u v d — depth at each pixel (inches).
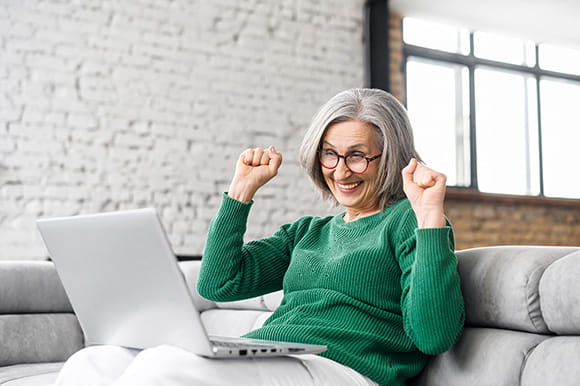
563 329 46.4
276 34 199.0
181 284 40.3
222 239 61.7
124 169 177.0
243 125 192.4
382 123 58.2
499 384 48.4
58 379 48.4
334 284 56.2
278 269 65.6
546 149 272.8
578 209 263.7
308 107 201.9
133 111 178.9
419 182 50.9
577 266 45.6
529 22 253.3
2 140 165.0
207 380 40.8
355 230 59.1
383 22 214.8
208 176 186.9
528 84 270.2
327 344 51.7
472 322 55.1
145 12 181.9
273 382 43.6
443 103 249.8
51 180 169.0
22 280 98.0
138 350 50.5
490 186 257.9
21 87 167.5
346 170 59.0
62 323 99.9
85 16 175.0
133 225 41.2
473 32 258.5
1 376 79.3
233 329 97.0
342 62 208.4
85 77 174.1
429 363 56.7
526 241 250.1
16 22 167.9
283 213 193.8
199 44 188.2
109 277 45.8
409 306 50.5
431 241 49.6
